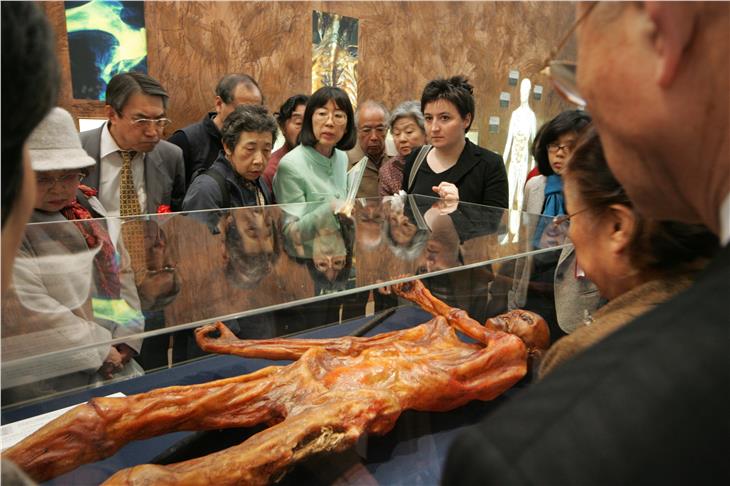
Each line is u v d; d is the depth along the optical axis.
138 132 2.22
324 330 2.04
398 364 1.51
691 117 0.41
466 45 5.60
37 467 1.10
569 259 1.85
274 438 1.16
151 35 3.48
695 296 0.40
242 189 2.44
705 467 0.33
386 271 1.59
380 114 3.54
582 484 0.32
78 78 3.19
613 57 0.43
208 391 1.31
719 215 0.43
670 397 0.34
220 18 3.79
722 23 0.37
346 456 1.38
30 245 1.40
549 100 6.57
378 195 3.52
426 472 1.43
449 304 1.89
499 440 0.35
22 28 0.38
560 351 0.77
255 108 2.36
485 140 6.09
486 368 1.59
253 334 1.84
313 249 1.68
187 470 1.07
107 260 1.44
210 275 1.46
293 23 4.21
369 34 4.79
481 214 2.22
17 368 1.14
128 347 1.58
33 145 1.59
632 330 0.40
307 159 2.65
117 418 1.19
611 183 0.82
